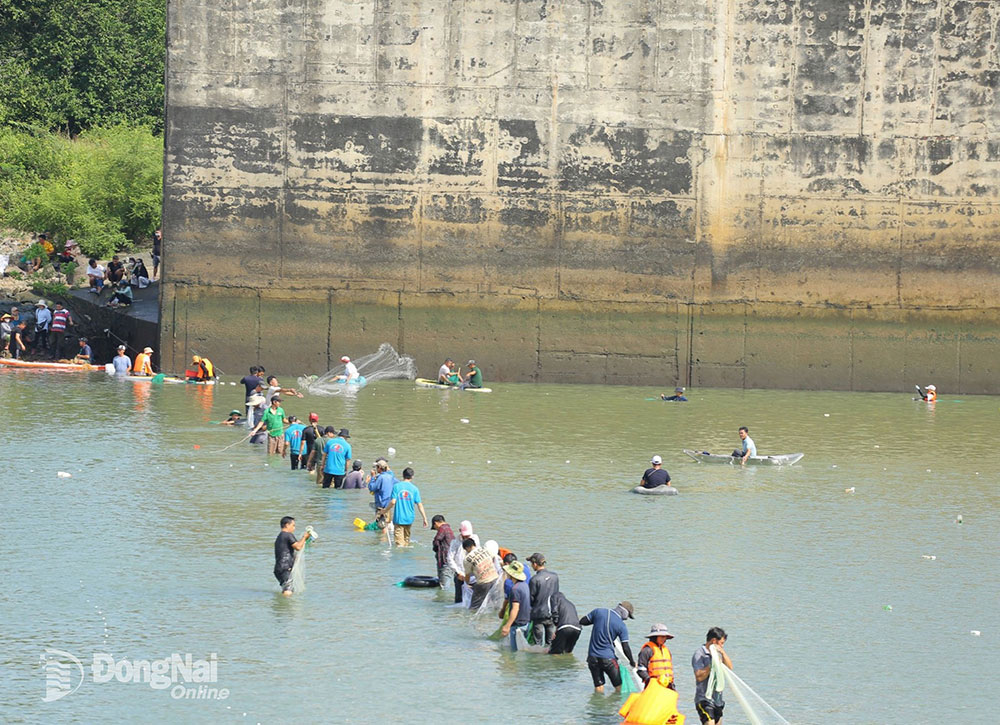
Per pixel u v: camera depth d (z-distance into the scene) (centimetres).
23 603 4922
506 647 4575
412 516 5975
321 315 11925
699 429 9506
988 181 11944
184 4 11612
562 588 5256
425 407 10238
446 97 11794
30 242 14838
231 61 11694
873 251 12019
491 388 11606
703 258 12006
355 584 5312
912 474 7988
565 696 4084
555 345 12038
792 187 11956
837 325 12069
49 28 18112
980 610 5153
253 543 5912
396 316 11950
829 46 11856
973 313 12050
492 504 6819
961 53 11850
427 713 3919
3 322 12525
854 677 4347
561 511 6706
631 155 11906
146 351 11769
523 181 11888
